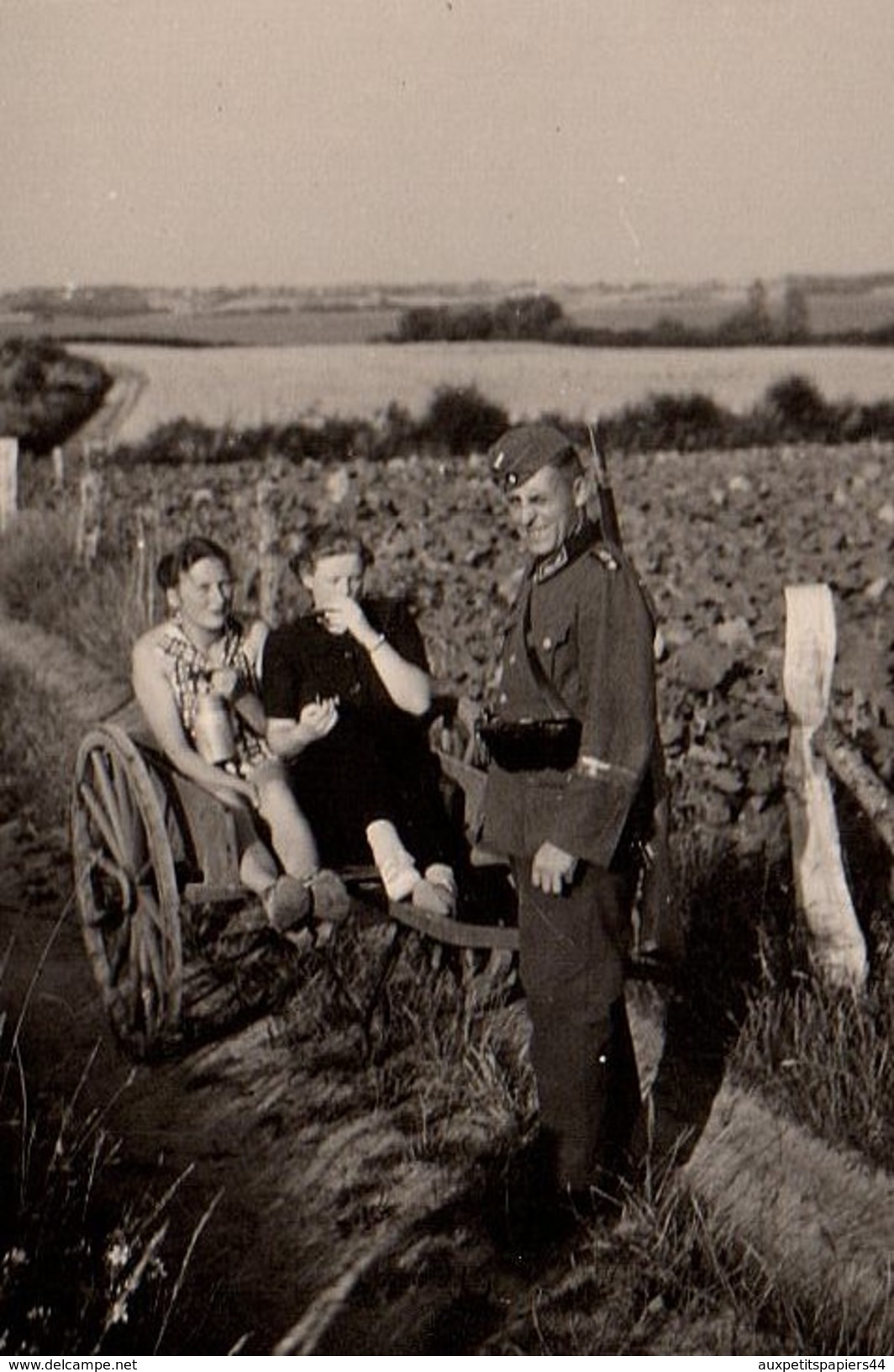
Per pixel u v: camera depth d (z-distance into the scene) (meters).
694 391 30.56
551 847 3.69
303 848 4.59
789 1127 4.28
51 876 6.55
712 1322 3.55
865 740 6.05
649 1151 4.11
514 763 3.85
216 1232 4.02
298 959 5.27
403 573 10.61
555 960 3.81
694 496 15.93
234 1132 4.48
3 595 12.27
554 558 3.82
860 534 12.00
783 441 30.16
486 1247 3.88
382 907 4.54
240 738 4.87
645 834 3.84
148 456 27.45
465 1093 4.52
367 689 4.95
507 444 3.79
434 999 4.89
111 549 12.41
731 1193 4.03
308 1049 4.86
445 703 5.07
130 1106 4.66
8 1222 3.79
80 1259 3.72
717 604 8.94
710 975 5.03
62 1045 5.09
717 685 6.41
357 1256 3.89
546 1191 3.93
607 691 3.68
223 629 4.99
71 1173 4.14
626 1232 3.86
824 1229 3.85
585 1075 3.85
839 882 4.69
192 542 4.89
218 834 4.73
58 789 7.34
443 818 4.93
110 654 9.65
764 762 5.91
